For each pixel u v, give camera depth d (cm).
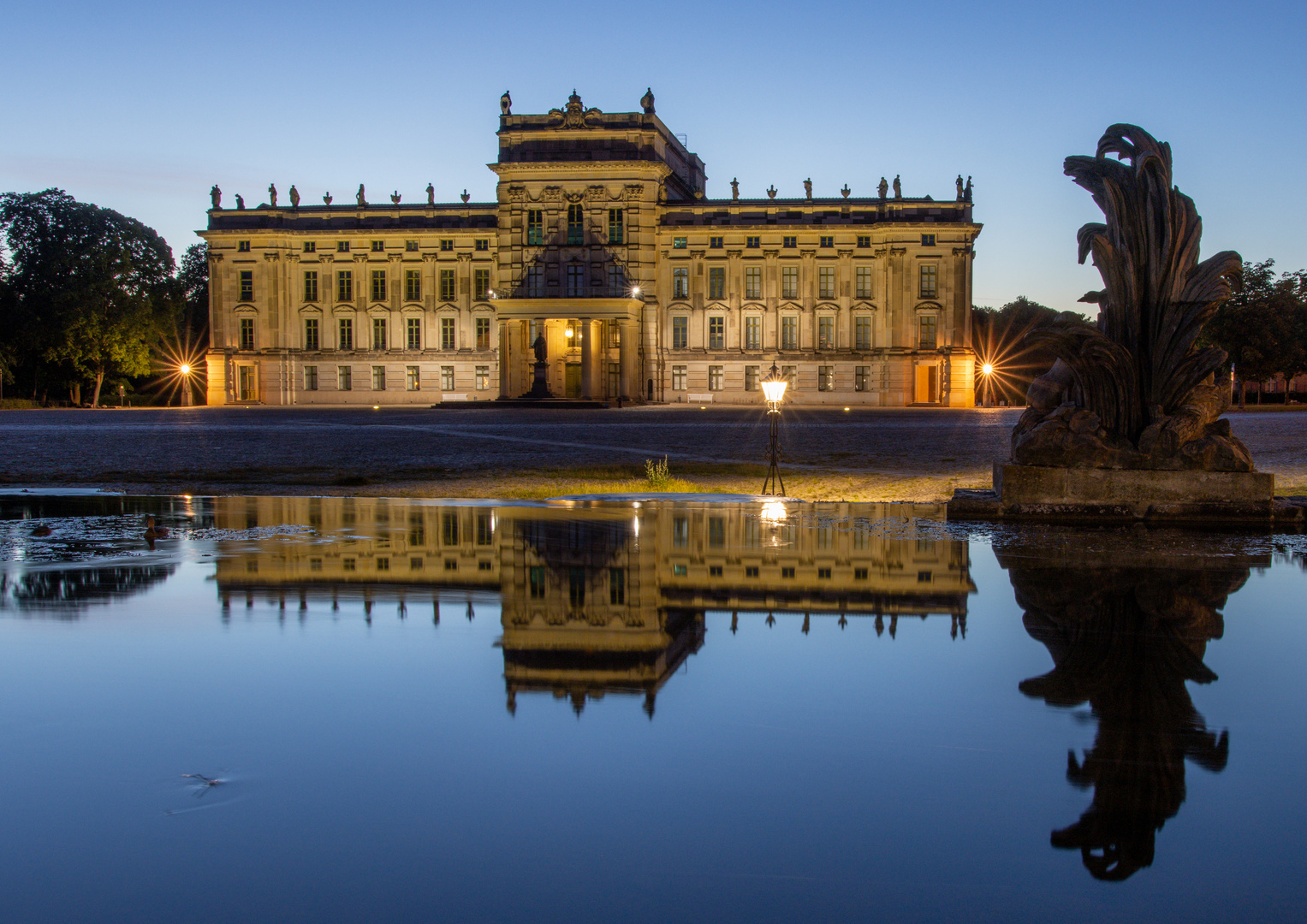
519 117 10969
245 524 1374
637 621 751
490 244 11294
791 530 1310
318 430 4925
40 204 11169
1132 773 461
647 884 369
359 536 1243
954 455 3294
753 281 10944
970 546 1166
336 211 11481
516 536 1248
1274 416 6084
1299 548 1159
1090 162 1550
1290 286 9794
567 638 699
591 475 2628
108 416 7488
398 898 360
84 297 10981
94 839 404
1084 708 548
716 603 813
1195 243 1505
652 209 10894
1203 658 653
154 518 1468
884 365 10756
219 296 11394
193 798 439
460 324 11350
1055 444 1498
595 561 1041
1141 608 805
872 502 1800
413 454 3394
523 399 9550
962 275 10644
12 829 412
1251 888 365
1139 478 1470
